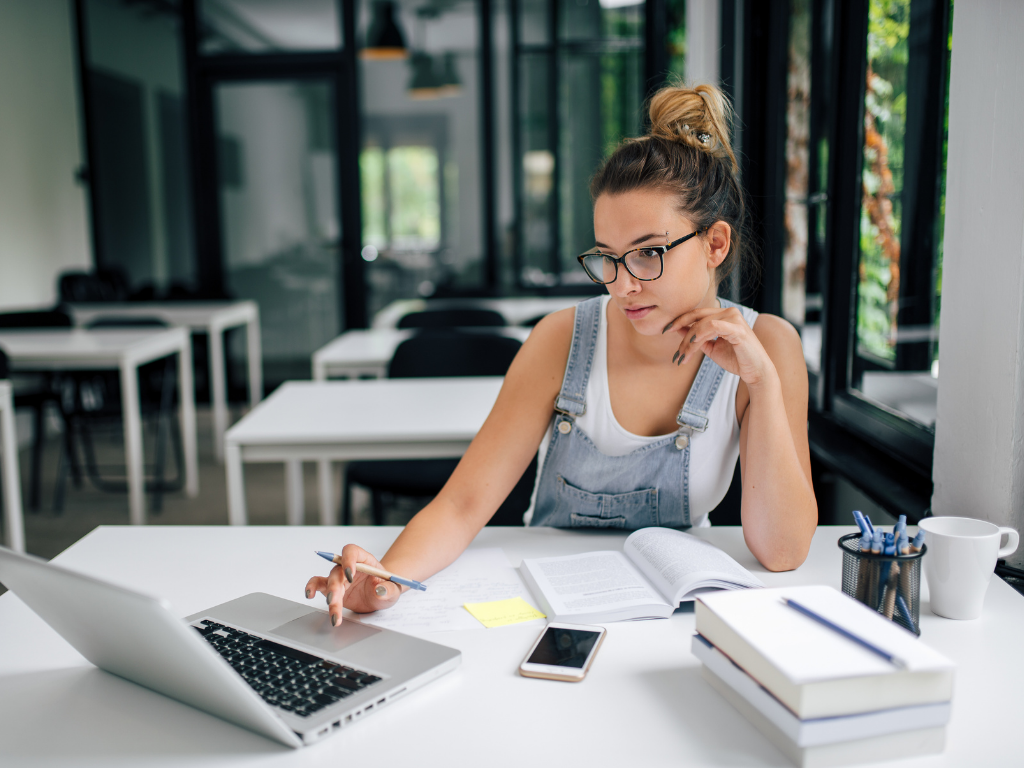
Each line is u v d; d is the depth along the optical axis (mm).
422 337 2785
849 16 1914
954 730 718
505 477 1206
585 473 1232
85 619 737
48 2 5539
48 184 5504
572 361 1226
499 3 5785
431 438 1950
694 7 2779
